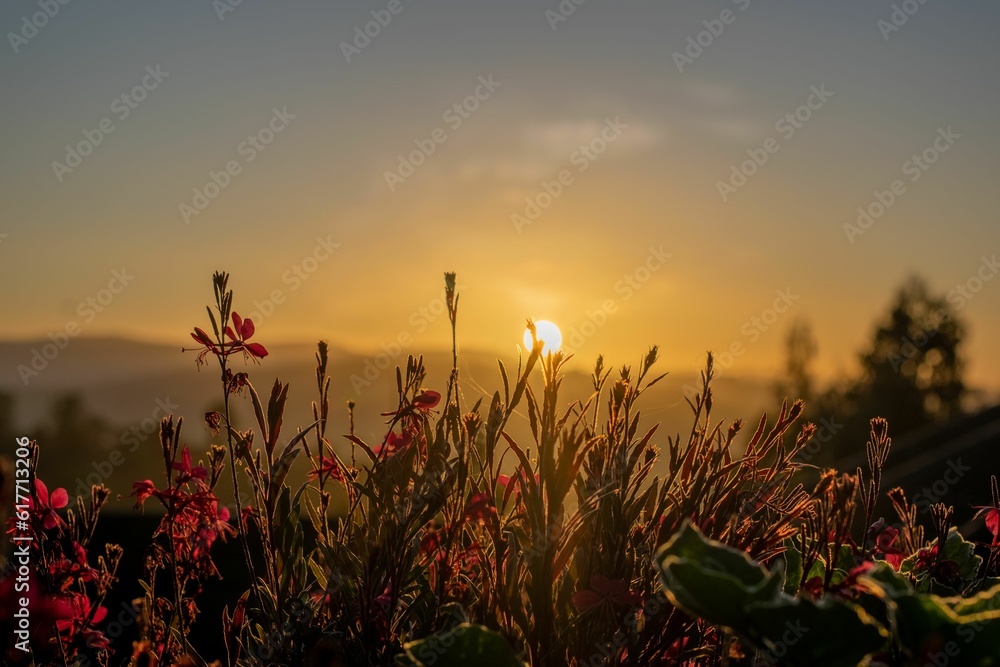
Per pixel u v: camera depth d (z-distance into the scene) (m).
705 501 0.46
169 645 0.47
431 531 0.46
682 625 0.43
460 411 0.47
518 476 0.44
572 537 0.43
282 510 0.47
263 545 0.48
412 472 0.46
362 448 0.47
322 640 0.44
